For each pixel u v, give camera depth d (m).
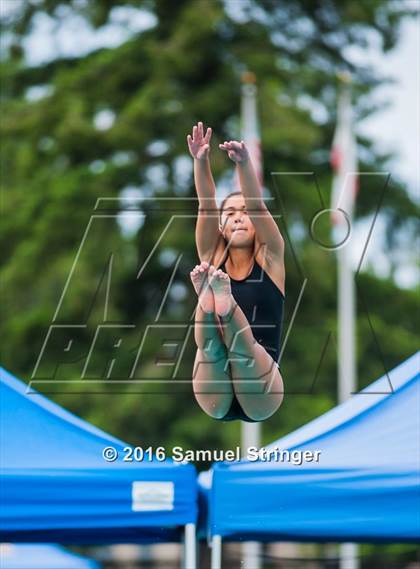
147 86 51.03
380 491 16.17
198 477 18.48
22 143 55.38
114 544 17.92
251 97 42.84
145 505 16.28
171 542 17.97
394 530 16.11
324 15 55.19
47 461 16.36
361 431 17.31
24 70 56.38
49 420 17.02
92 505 16.16
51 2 54.59
